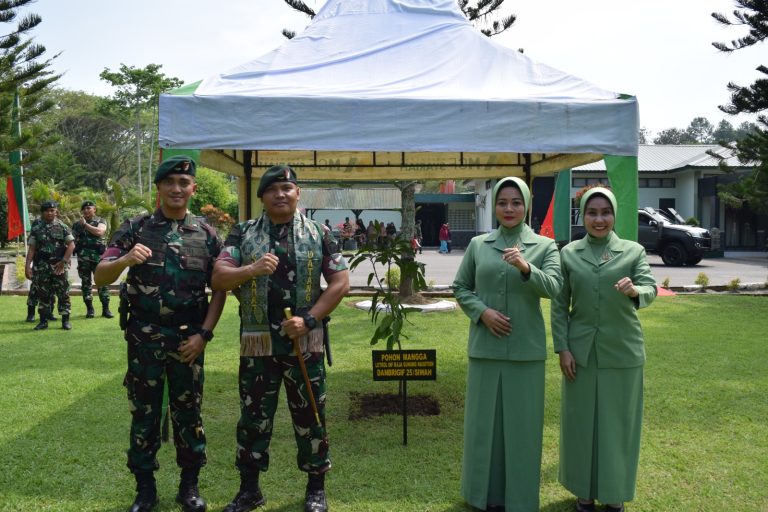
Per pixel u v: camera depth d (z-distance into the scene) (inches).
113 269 114.2
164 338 120.6
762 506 129.6
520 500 123.6
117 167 2165.4
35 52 479.5
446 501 132.2
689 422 180.9
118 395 204.1
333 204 1266.0
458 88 193.2
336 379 228.8
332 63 206.5
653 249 804.6
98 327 324.2
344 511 127.3
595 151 182.4
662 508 128.9
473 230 1381.6
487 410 125.5
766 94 537.0
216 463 151.9
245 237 122.3
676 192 1141.7
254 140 173.6
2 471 144.7
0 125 497.7
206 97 172.1
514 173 311.6
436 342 290.2
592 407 123.2
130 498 132.3
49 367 239.3
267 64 205.2
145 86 1973.4
